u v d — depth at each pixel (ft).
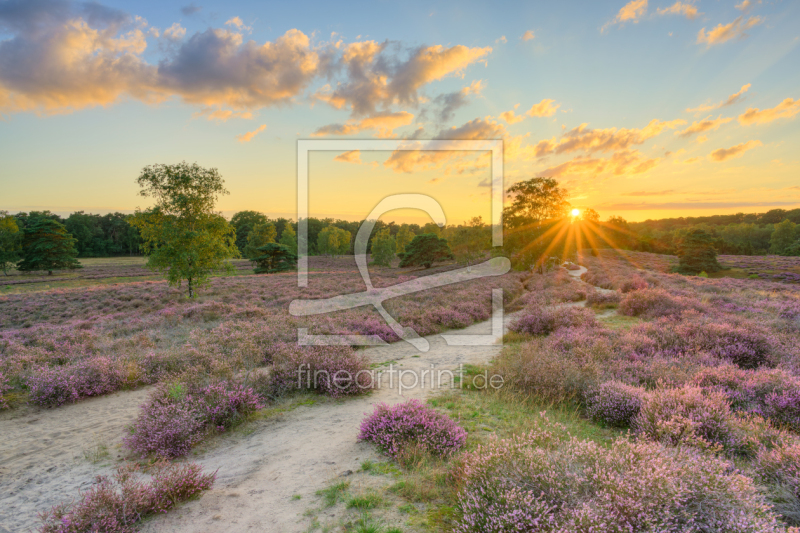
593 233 321.93
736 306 52.01
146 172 76.43
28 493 14.87
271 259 192.13
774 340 30.30
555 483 11.26
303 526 11.91
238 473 15.94
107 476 16.03
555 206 138.62
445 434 17.44
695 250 162.09
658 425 16.76
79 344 39.78
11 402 25.21
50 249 203.82
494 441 14.38
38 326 56.90
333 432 20.03
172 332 47.93
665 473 10.87
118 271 201.98
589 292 68.95
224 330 44.34
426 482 14.25
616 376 24.94
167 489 13.34
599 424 19.83
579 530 9.50
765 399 19.48
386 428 18.25
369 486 14.21
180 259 74.54
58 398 25.18
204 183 79.15
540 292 77.00
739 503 10.20
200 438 19.30
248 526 12.03
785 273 134.31
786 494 11.96
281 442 19.10
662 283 89.35
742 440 15.72
